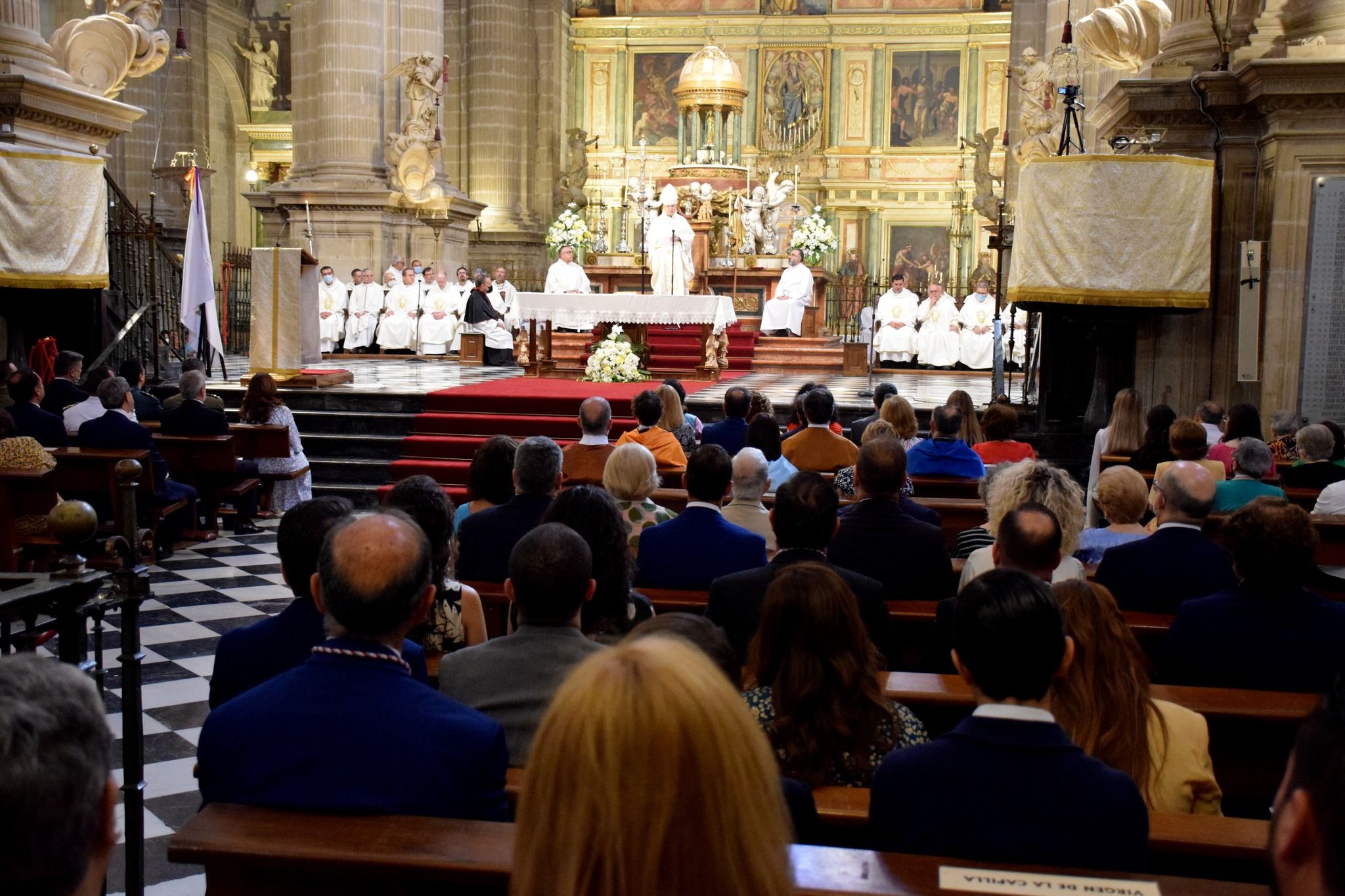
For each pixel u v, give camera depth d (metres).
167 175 15.18
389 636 2.68
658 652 1.41
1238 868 2.79
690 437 8.85
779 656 3.08
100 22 12.60
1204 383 10.60
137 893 3.64
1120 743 2.96
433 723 2.56
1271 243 9.88
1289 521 3.65
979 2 30.94
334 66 21.05
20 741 1.29
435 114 21.56
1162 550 4.57
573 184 30.39
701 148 26.36
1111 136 11.27
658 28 31.72
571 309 16.22
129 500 3.64
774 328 20.58
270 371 13.33
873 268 31.39
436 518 4.11
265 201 22.12
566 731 1.37
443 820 2.39
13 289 11.70
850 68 31.33
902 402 8.20
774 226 22.98
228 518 10.59
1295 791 1.22
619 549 3.94
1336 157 9.68
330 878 2.31
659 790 1.33
